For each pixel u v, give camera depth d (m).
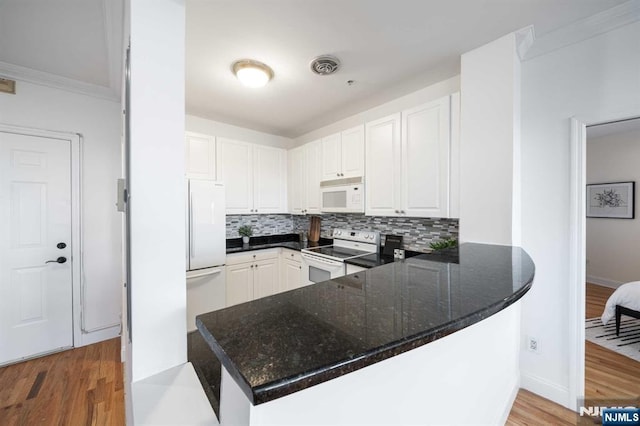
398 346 0.52
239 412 0.52
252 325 0.60
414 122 2.21
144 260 0.86
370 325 0.60
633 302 2.54
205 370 0.92
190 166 2.91
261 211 3.51
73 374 2.12
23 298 2.31
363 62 1.97
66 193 2.50
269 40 1.71
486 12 1.48
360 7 1.44
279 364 0.44
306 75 2.14
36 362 2.29
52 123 2.43
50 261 2.42
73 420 1.66
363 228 3.14
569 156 1.73
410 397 0.74
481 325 1.04
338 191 2.91
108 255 2.71
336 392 0.58
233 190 3.25
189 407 0.73
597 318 3.05
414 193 2.20
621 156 3.73
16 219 2.28
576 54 1.70
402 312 0.67
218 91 2.43
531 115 1.86
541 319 1.84
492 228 1.71
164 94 0.89
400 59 1.93
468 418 0.97
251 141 3.59
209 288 2.78
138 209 0.85
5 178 2.24
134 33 0.84
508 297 0.79
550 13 1.50
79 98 2.56
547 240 1.82
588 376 2.04
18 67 2.19
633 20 1.51
